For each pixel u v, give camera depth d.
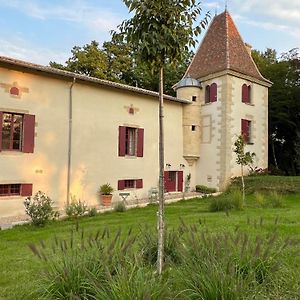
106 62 30.88
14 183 13.88
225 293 3.06
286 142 29.06
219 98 21.00
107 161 17.30
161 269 3.83
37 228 10.50
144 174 19.14
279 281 3.65
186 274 3.49
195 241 4.05
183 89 22.16
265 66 29.77
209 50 23.38
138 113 18.92
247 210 11.89
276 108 27.34
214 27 24.02
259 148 22.48
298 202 15.07
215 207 12.41
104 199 16.67
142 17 4.26
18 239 8.69
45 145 14.87
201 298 3.14
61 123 15.45
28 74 14.37
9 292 4.30
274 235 4.16
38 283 4.02
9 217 13.50
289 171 28.19
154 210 13.81
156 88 31.86
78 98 16.14
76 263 3.81
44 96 14.88
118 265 3.54
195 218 9.93
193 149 21.70
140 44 4.25
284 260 4.09
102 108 17.14
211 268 3.30
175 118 21.38
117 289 2.96
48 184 14.92
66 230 9.48
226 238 3.91
